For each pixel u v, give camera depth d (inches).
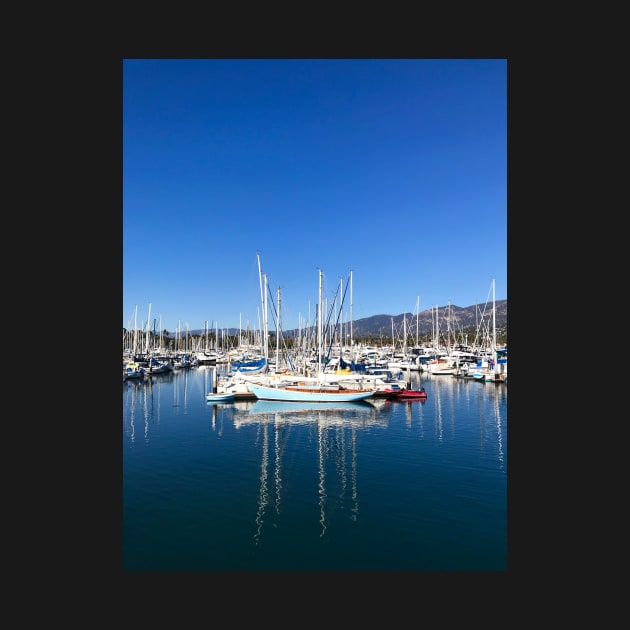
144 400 2390.5
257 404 2190.0
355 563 650.2
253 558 663.1
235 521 783.7
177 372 4397.1
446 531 743.7
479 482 987.3
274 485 968.9
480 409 2043.6
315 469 1087.6
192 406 2158.0
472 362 4544.8
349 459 1178.0
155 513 814.5
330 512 820.0
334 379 2437.3
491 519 788.6
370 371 3184.1
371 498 888.3
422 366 4249.5
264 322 2731.3
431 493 917.2
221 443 1366.9
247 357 5128.0
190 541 709.9
